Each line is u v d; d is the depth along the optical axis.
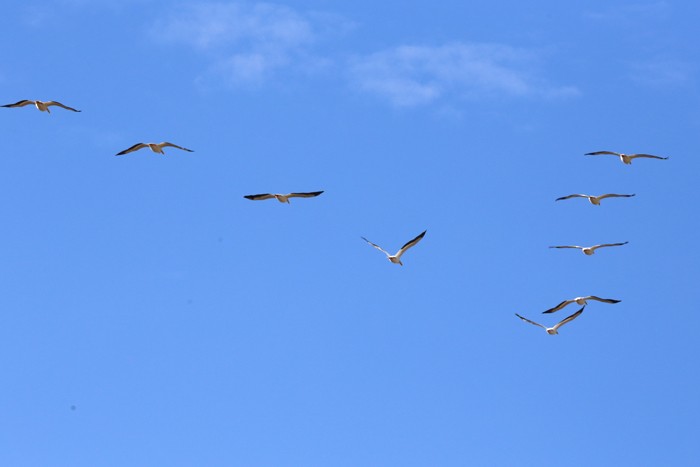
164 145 69.38
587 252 71.75
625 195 73.12
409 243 68.88
